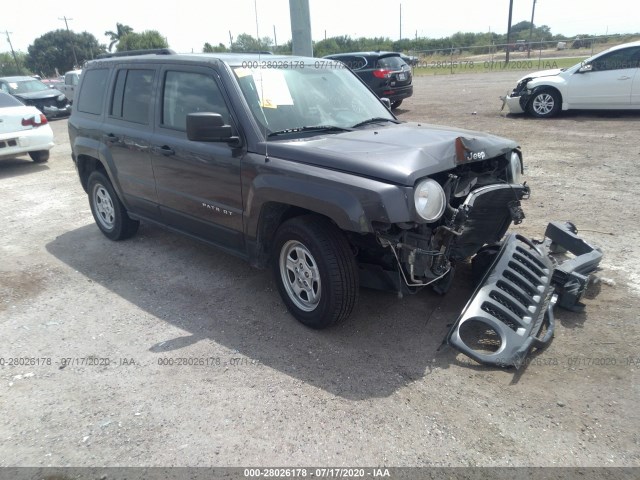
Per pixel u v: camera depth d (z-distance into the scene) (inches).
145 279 193.6
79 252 225.6
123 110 207.3
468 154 139.7
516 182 167.6
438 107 608.4
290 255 152.6
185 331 155.0
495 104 602.5
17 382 133.2
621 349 134.6
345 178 128.2
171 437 111.7
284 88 166.6
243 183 153.0
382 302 165.8
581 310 151.2
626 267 179.0
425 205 124.0
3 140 385.1
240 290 180.1
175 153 176.4
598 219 225.6
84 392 128.3
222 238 172.6
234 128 155.6
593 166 311.9
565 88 475.5
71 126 240.7
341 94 180.4
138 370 136.3
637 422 110.3
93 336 154.9
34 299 181.2
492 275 146.2
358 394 122.6
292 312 156.2
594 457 101.9
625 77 447.8
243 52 198.1
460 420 112.8
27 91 745.6
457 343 132.8
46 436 113.7
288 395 123.4
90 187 237.3
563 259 182.9
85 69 238.5
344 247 138.3
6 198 324.5
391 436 109.1
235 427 113.7
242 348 144.3
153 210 201.6
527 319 136.9
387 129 163.5
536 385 123.0
